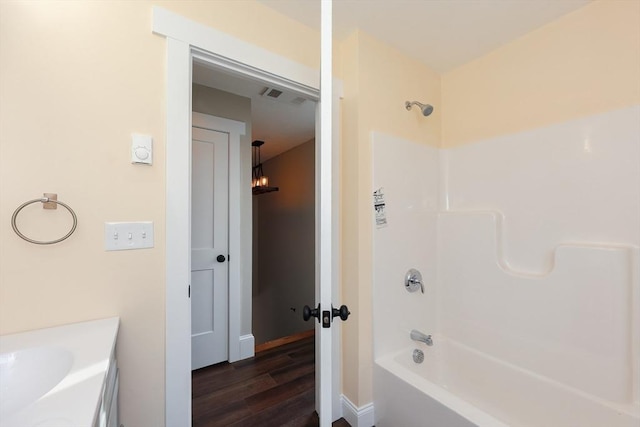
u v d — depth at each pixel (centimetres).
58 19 97
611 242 135
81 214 99
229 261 232
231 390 188
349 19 157
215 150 231
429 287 198
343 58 173
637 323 123
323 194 98
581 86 147
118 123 106
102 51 104
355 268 163
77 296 98
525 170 168
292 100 260
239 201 238
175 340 115
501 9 150
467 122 200
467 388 181
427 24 161
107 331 91
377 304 167
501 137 180
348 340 165
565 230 151
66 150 97
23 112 91
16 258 90
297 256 412
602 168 139
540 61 163
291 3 144
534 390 152
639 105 129
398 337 177
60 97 96
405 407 141
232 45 133
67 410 53
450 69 208
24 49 92
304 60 158
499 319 172
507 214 175
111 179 104
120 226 105
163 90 115
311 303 381
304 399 179
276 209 464
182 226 117
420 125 198
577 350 140
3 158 88
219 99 234
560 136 154
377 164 171
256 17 142
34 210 92
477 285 184
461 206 202
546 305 152
